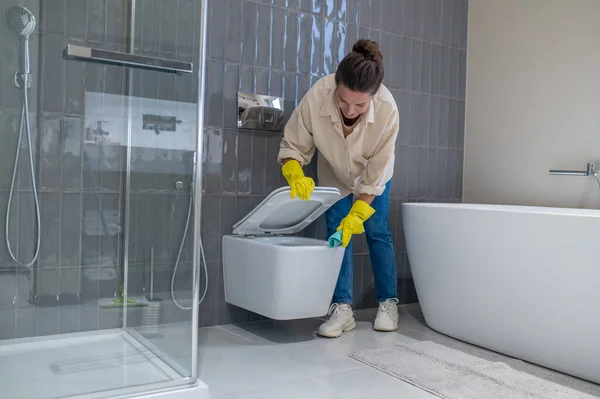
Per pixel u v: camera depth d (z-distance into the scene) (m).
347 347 2.37
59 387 1.69
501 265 2.22
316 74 2.88
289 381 1.96
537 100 3.09
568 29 2.94
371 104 2.28
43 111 1.69
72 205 1.76
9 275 1.67
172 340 1.84
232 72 2.62
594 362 1.96
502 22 3.28
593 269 1.91
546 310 2.07
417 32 3.26
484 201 3.39
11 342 1.65
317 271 2.31
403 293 3.29
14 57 1.64
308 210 2.55
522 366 2.16
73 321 1.73
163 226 1.87
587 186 2.85
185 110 1.88
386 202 2.71
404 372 2.04
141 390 1.78
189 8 1.87
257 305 2.38
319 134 2.37
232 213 2.66
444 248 2.47
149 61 1.83
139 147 1.83
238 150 2.66
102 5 1.75
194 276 1.89
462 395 1.84
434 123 3.36
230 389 1.87
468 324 2.43
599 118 2.80
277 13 2.75
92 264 1.78
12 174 1.66
